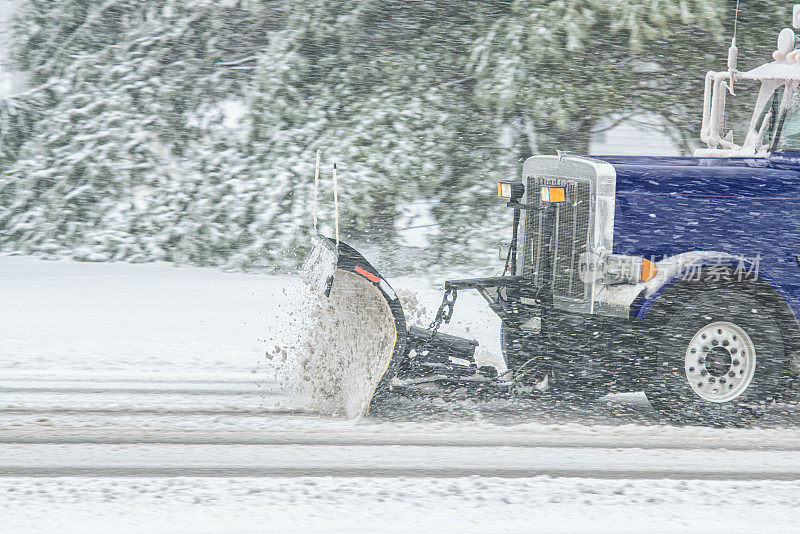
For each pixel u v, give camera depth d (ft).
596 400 84.02
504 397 78.18
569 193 78.02
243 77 181.68
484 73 163.63
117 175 180.96
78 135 182.80
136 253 180.04
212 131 180.14
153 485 57.62
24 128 188.44
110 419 75.31
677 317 74.79
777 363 76.23
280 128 173.47
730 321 75.56
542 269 80.02
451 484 58.29
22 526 50.37
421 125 168.86
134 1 190.08
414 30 172.14
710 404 75.82
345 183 165.99
